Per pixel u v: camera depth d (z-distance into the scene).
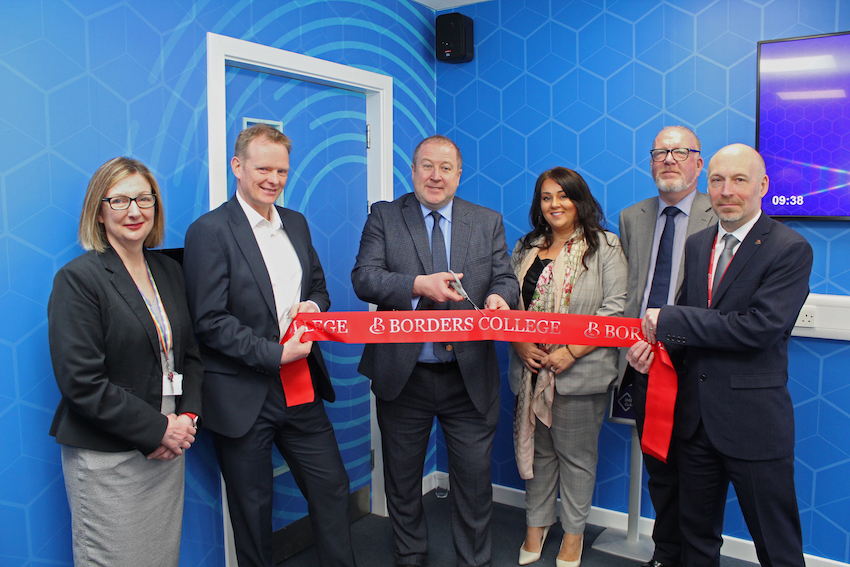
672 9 2.57
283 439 2.09
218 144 2.13
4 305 1.60
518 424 2.44
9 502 1.62
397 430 2.24
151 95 1.92
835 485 2.35
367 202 2.92
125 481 1.56
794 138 2.34
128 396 1.52
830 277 2.33
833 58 2.25
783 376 1.77
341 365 2.78
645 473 2.71
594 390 2.30
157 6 1.93
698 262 1.92
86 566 1.54
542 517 2.49
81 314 1.46
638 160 2.70
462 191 3.21
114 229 1.54
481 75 3.10
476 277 2.15
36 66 1.64
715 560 1.98
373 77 2.79
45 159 1.67
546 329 2.00
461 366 2.10
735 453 1.77
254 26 2.25
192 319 1.84
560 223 2.36
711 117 2.52
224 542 2.21
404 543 2.33
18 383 1.63
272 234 2.01
